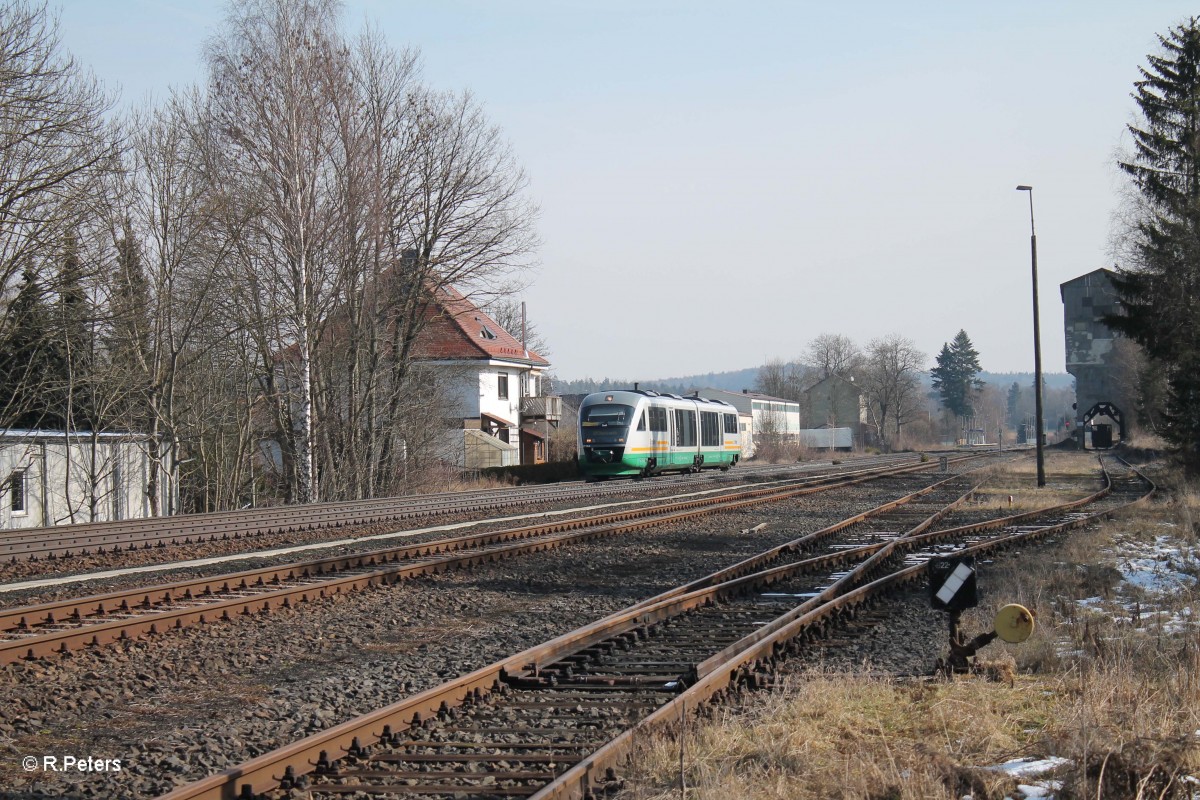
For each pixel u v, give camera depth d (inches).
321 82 1401.3
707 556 757.9
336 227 1424.7
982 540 847.1
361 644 453.4
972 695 334.3
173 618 470.0
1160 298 1515.7
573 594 589.3
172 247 1379.2
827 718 311.6
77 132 1149.7
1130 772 238.4
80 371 1355.8
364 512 1034.1
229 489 1528.1
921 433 6210.6
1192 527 879.1
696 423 1955.0
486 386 2524.6
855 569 618.2
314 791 254.5
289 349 1444.4
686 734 280.8
